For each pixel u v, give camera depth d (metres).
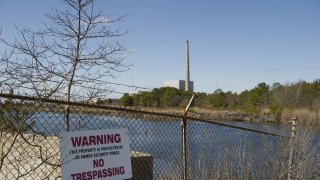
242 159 7.87
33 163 4.63
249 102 47.06
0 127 3.99
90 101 5.11
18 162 4.54
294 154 8.96
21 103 3.95
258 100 47.19
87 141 4.34
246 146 8.26
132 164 5.23
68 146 4.18
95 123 4.86
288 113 26.25
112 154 4.55
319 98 42.62
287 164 8.73
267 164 8.30
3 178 4.52
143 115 5.39
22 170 4.69
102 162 4.45
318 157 9.95
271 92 47.81
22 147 4.54
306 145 9.34
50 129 4.89
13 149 4.50
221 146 7.74
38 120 4.30
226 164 7.39
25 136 4.57
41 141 4.52
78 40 6.26
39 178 4.57
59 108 4.48
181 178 6.46
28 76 4.16
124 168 4.64
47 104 4.32
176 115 5.58
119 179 4.58
